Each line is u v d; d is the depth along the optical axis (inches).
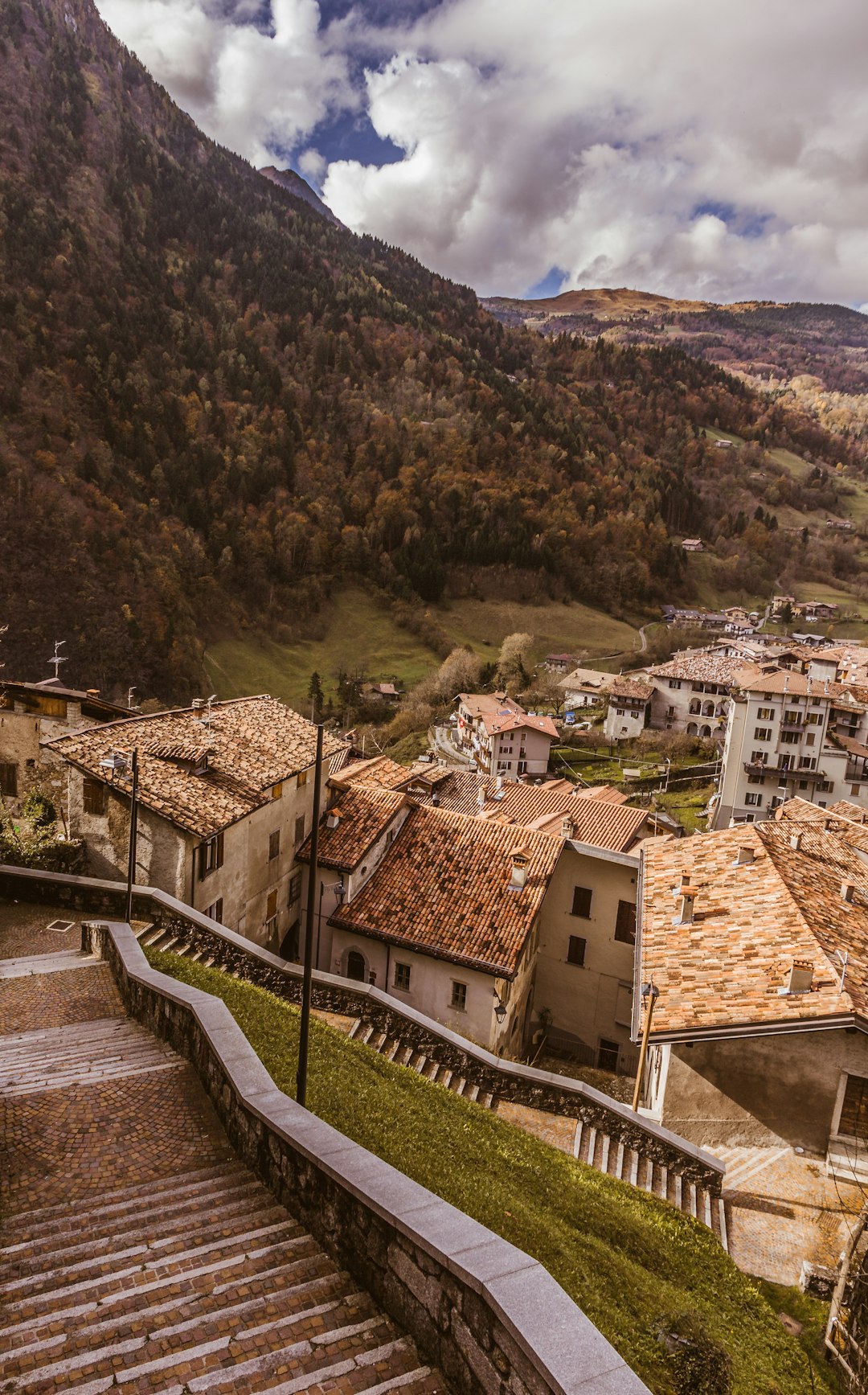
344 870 1328.7
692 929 1024.2
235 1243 346.9
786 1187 805.2
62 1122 480.4
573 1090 876.6
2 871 1048.8
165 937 987.9
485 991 1229.1
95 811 1151.6
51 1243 346.0
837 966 865.5
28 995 740.7
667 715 4896.7
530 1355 231.6
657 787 3939.5
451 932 1273.4
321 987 981.2
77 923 987.9
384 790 1574.8
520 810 2137.1
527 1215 580.7
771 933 965.8
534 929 1417.3
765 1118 856.9
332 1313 304.0
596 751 4503.0
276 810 1321.4
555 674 6284.5
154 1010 630.5
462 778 2452.0
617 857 1428.4
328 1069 723.4
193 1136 469.4
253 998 841.5
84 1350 266.7
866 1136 837.2
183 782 1171.9
